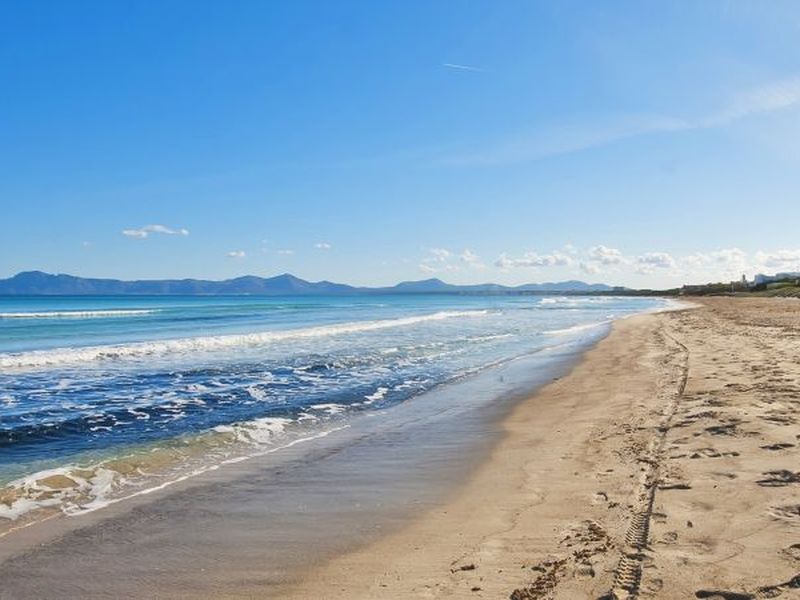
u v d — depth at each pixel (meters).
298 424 12.09
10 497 7.61
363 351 24.94
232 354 23.89
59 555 5.82
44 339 30.53
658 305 85.00
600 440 9.33
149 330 37.22
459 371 19.33
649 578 4.49
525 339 30.47
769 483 6.38
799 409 9.81
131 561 5.65
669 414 10.48
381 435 11.00
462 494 7.33
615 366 18.80
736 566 4.56
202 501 7.40
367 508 6.97
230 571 5.37
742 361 16.53
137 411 13.20
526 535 5.68
